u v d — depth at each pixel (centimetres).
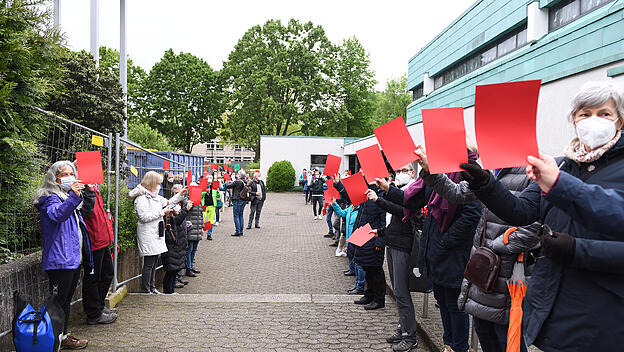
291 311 538
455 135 191
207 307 545
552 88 600
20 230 445
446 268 340
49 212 362
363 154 393
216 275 848
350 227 666
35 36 441
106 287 477
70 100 761
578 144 179
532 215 197
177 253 644
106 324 470
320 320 504
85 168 392
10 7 414
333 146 3666
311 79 4362
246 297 597
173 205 634
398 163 253
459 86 1074
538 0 990
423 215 427
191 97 4453
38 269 406
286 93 4381
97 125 810
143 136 2816
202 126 4594
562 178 150
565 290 171
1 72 405
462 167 188
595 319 163
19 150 425
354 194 456
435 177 266
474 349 381
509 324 248
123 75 1262
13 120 414
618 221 144
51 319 330
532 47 711
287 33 4409
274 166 3531
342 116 4388
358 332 467
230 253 1077
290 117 4391
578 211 149
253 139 4441
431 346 413
